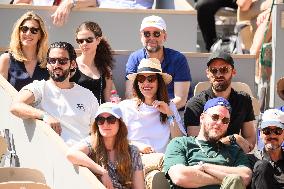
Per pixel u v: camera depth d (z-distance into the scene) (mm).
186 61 34031
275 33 36938
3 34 37219
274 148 28734
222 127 28312
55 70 29906
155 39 33562
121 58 35312
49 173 28328
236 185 26562
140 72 30734
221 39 41719
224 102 28438
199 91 33781
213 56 30922
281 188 28500
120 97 35344
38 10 37344
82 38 33062
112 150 26922
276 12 36844
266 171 27953
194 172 27641
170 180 27984
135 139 30688
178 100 33594
